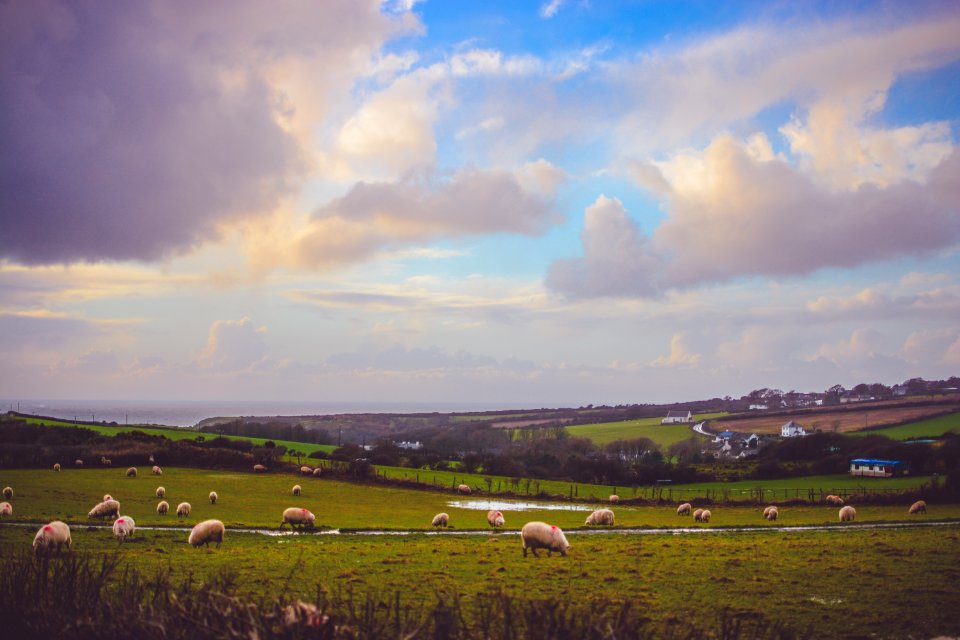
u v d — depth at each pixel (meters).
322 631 11.00
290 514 49.50
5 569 14.52
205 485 81.12
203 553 32.38
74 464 92.50
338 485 90.56
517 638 11.47
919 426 145.25
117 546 34.53
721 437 169.50
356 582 24.41
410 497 83.62
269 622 11.16
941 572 25.77
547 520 61.84
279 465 101.62
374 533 47.88
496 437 188.50
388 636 11.03
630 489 101.12
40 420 129.50
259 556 31.30
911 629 17.97
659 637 13.49
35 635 11.83
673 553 32.22
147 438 114.19
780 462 123.94
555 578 25.45
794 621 18.73
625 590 23.16
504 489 94.81
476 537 45.50
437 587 23.47
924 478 101.12
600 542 39.19
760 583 24.09
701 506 81.00
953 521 56.97
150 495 68.94
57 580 13.58
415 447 164.38
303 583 23.92
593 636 10.70
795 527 53.75
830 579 24.64
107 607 12.16
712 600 21.45
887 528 51.31
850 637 17.30
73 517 50.44
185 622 11.31
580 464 120.62
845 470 112.12
